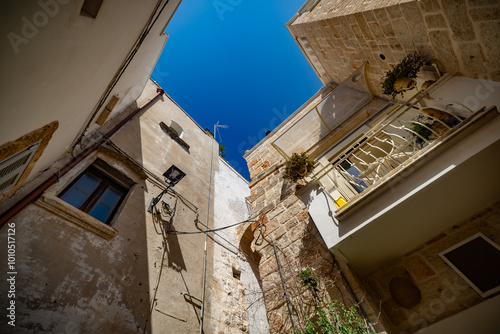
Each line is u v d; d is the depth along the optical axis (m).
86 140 5.72
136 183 6.14
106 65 3.93
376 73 6.17
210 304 6.00
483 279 3.27
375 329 3.39
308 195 4.60
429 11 3.67
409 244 3.96
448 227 3.83
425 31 3.96
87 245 4.21
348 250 3.85
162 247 5.67
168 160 8.37
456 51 3.64
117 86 5.70
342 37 6.62
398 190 3.44
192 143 11.11
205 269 6.58
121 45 4.07
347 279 4.25
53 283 3.45
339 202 4.14
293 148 7.66
